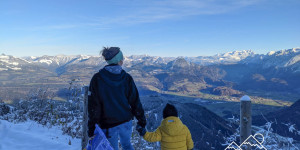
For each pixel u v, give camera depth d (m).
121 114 2.65
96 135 2.54
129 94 2.80
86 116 4.46
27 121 7.82
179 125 3.05
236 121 6.94
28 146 4.95
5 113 8.56
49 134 6.35
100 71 2.66
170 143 3.02
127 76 2.81
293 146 4.67
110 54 2.66
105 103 2.58
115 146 2.66
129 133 2.81
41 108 8.30
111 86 2.61
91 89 2.62
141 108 2.90
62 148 5.07
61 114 8.06
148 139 3.02
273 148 4.71
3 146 4.73
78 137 6.84
